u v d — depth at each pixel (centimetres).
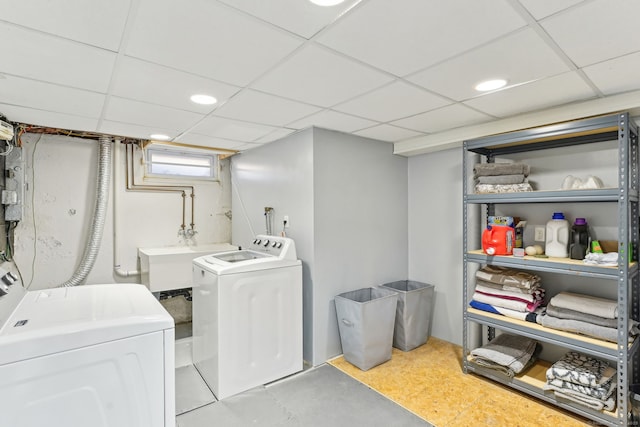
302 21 129
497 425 208
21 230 309
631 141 228
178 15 123
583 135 244
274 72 175
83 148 337
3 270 170
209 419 221
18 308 146
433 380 264
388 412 224
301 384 262
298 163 306
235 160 415
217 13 122
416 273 367
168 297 377
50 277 324
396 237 361
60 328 124
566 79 186
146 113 244
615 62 164
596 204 242
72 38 138
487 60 163
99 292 176
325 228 299
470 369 271
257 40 143
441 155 343
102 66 165
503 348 262
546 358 270
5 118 254
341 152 309
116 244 356
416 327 324
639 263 220
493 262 255
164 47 147
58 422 122
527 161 280
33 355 117
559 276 260
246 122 271
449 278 338
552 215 256
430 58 161
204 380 269
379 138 332
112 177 353
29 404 117
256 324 260
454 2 117
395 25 132
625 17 126
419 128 292
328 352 303
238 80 185
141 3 115
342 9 121
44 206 320
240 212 405
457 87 197
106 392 130
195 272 289
